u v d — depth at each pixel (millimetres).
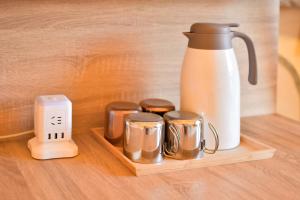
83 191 852
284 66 1714
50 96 1063
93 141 1147
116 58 1202
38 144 1026
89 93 1194
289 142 1171
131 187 873
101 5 1157
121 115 1074
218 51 1020
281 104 1737
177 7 1239
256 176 939
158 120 965
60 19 1124
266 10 1380
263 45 1402
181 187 876
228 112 1049
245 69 1385
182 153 983
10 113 1123
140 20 1205
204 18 1281
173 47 1258
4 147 1089
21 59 1107
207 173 953
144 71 1241
